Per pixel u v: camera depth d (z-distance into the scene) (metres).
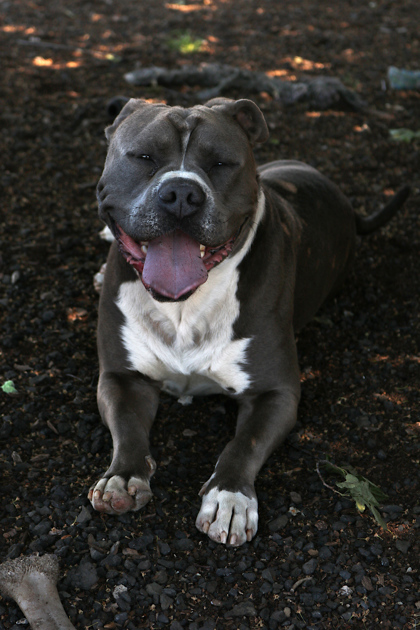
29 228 4.87
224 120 2.84
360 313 4.20
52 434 3.24
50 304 4.15
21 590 2.44
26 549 2.65
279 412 3.10
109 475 2.79
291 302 3.31
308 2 10.57
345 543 2.75
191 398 3.49
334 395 3.58
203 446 3.23
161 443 3.24
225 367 3.16
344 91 6.98
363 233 4.79
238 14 9.98
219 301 3.04
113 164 2.80
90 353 3.79
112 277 3.19
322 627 2.42
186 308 3.03
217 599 2.51
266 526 2.82
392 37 9.03
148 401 3.25
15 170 5.60
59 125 6.32
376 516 2.80
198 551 2.69
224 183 2.76
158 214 2.61
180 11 10.09
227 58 8.20
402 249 4.84
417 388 3.62
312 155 6.01
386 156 6.04
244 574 2.59
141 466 2.85
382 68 7.97
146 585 2.52
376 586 2.57
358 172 5.79
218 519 2.69
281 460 3.18
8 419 3.29
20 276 4.34
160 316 3.07
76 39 8.77
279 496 2.96
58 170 5.64
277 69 7.88
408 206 5.33
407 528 2.82
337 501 2.94
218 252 2.84
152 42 8.69
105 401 3.11
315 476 3.07
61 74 7.50
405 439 3.29
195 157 2.72
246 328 3.10
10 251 4.60
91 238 4.81
